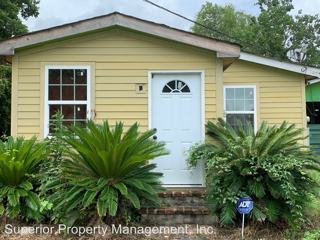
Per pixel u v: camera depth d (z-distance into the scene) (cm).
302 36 3020
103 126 620
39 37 741
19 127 750
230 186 621
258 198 620
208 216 648
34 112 752
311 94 1388
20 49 755
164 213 647
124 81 756
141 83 756
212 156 657
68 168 604
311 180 635
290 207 607
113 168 588
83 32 746
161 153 600
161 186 643
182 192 693
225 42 738
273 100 1091
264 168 601
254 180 616
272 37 2917
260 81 1095
